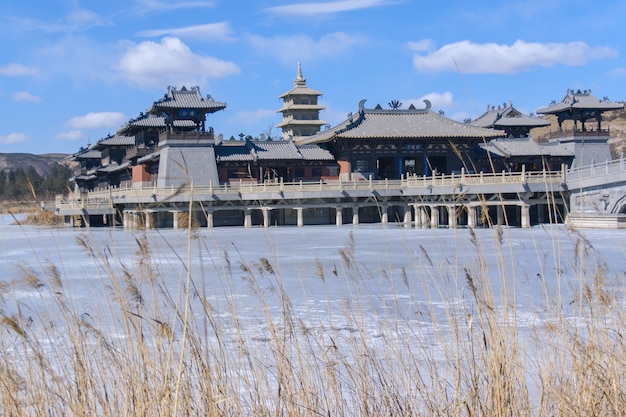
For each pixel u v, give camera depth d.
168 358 6.94
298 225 62.47
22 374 8.11
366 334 12.77
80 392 7.39
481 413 7.52
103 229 61.62
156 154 69.88
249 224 62.50
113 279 7.64
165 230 58.28
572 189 51.84
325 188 61.28
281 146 73.56
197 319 15.05
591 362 7.70
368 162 69.75
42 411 7.19
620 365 8.05
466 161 70.62
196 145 67.88
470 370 8.23
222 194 60.69
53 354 9.69
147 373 7.55
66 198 65.12
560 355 8.93
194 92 69.25
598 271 10.56
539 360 9.48
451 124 70.50
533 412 7.95
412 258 30.39
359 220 69.56
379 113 71.94
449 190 54.97
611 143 92.38
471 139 69.25
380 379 8.12
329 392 8.42
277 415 7.61
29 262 31.36
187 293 6.92
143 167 76.25
